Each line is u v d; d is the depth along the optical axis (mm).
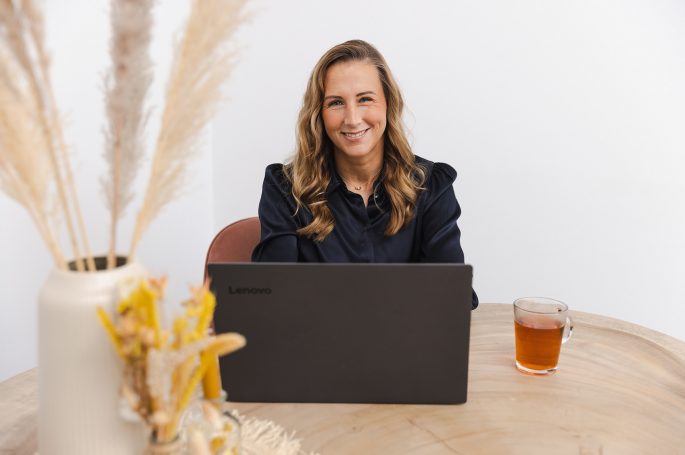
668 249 2910
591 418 1038
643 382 1169
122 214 854
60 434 784
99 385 772
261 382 1070
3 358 2236
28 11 689
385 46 2984
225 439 809
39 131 763
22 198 779
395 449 952
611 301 3020
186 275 3168
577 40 2795
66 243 2291
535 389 1135
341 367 1058
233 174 3303
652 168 2848
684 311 2959
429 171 1858
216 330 1049
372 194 1813
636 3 2707
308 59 3094
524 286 3088
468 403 1084
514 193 3006
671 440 978
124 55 760
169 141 813
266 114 3195
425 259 1812
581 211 2961
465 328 1036
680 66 2727
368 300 1023
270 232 1778
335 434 990
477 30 2879
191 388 718
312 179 1787
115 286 774
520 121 2930
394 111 1766
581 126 2875
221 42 786
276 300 1026
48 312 762
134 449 804
